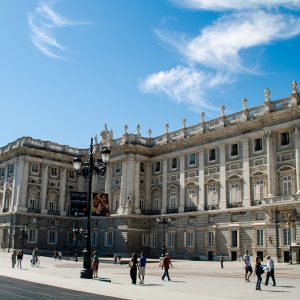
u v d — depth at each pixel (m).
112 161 83.81
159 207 78.31
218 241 65.19
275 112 58.88
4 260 61.94
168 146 77.56
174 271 45.81
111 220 81.00
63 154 91.19
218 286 29.50
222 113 68.12
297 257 51.81
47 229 86.81
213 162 68.75
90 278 32.84
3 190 90.06
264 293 25.06
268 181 58.88
